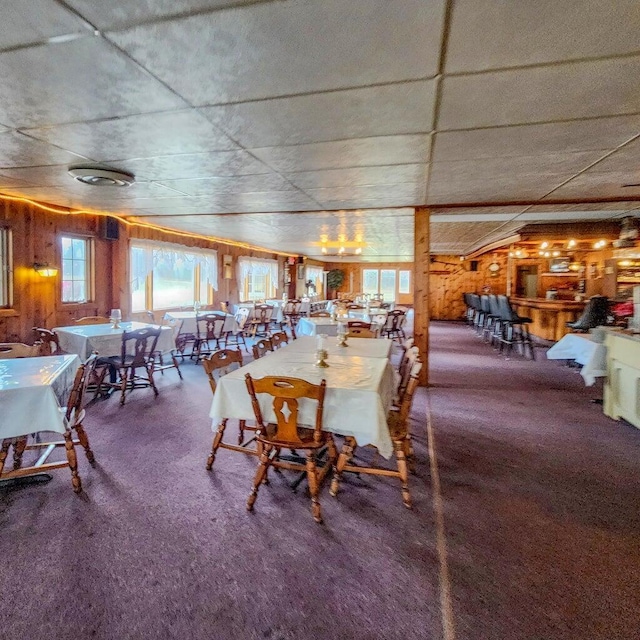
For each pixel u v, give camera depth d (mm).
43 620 1520
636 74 1768
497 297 7246
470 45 1552
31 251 4742
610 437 3324
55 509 2229
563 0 1292
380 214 5395
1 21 1415
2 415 2215
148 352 4742
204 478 2598
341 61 1667
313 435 2328
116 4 1324
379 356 3232
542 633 1487
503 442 3221
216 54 1620
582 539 2027
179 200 4633
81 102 2070
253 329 8398
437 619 1545
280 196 4352
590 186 3828
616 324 5621
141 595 1645
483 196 4297
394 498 2400
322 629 1499
